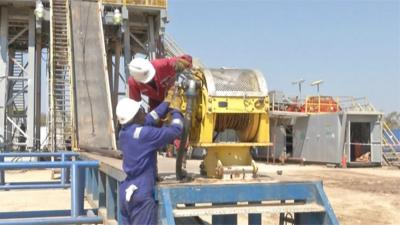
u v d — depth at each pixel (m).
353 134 33.16
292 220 7.02
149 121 6.43
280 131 36.25
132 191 5.97
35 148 31.53
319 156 32.81
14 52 38.72
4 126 30.78
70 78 25.97
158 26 33.78
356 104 33.44
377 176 23.81
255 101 6.80
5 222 7.60
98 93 24.86
